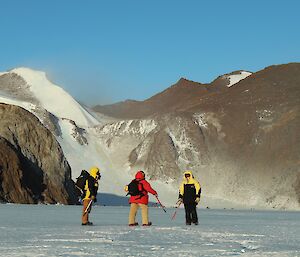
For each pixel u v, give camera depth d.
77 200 84.38
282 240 11.51
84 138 151.88
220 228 15.99
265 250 9.01
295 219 27.72
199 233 13.21
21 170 67.81
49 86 178.12
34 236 11.54
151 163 137.25
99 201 121.25
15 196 63.62
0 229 13.80
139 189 16.95
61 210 34.00
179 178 133.12
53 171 79.75
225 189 127.06
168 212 36.94
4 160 65.81
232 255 8.05
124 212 33.50
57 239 10.77
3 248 8.82
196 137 140.88
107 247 9.12
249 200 122.31
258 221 23.62
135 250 8.64
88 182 16.53
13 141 76.56
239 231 14.59
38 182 73.50
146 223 17.05
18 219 19.97
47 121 146.00
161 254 8.05
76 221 19.23
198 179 131.00
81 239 10.77
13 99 155.88
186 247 9.28
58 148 83.50
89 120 167.50
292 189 120.75
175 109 162.12
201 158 136.50
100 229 14.30
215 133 143.75
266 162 130.75
